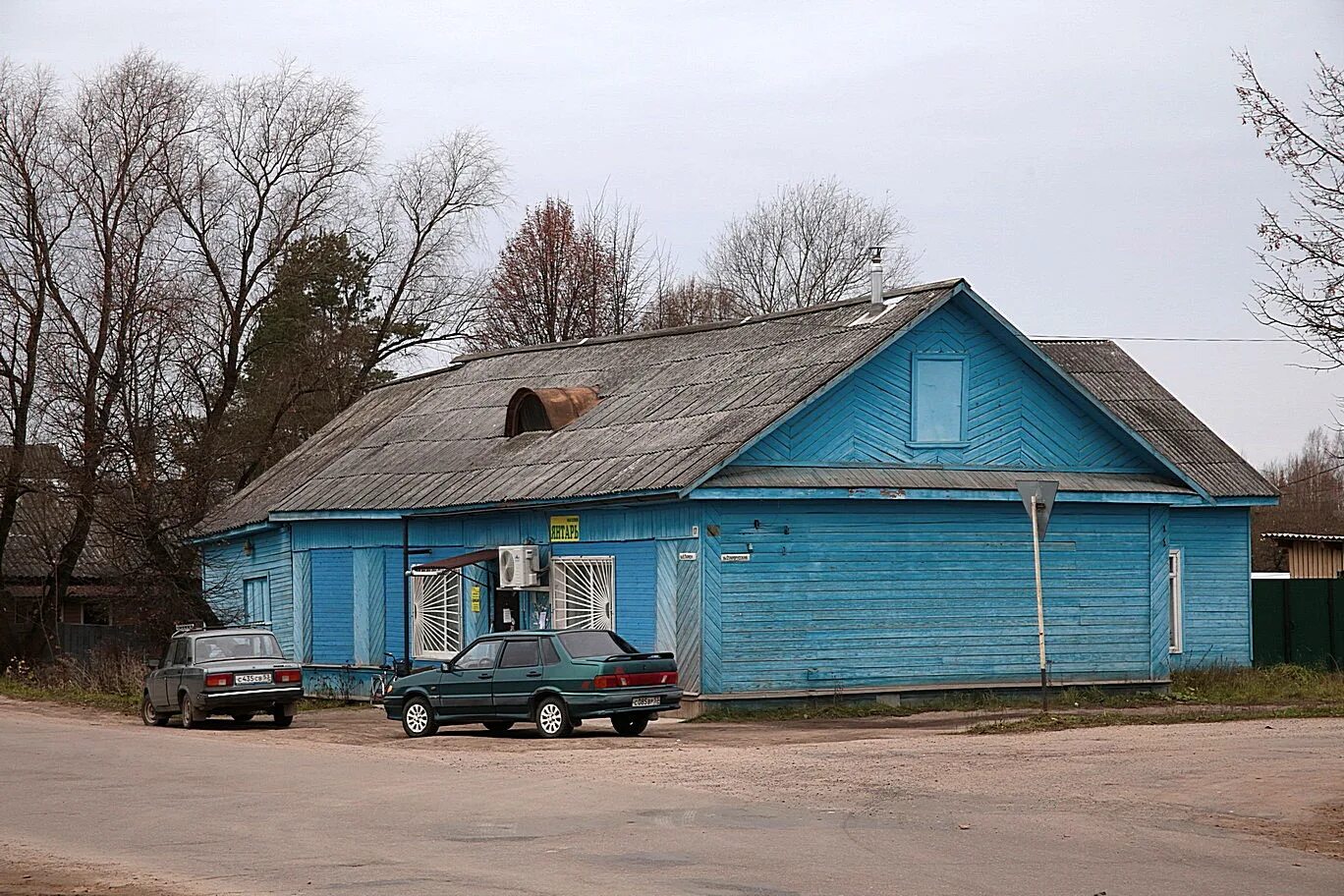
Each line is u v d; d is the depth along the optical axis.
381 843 12.33
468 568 29.75
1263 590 33.84
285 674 25.95
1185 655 32.25
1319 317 17.38
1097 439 28.86
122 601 41.03
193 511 40.91
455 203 56.44
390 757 19.09
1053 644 27.72
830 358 26.52
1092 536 28.34
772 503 25.33
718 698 24.55
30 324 43.91
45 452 44.12
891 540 26.30
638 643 25.98
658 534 25.58
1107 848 11.66
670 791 15.03
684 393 29.03
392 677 30.58
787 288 65.50
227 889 10.51
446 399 36.44
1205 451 34.00
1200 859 11.26
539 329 63.72
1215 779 15.19
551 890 10.18
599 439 28.69
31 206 43.53
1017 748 18.22
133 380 43.34
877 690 25.81
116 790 16.44
